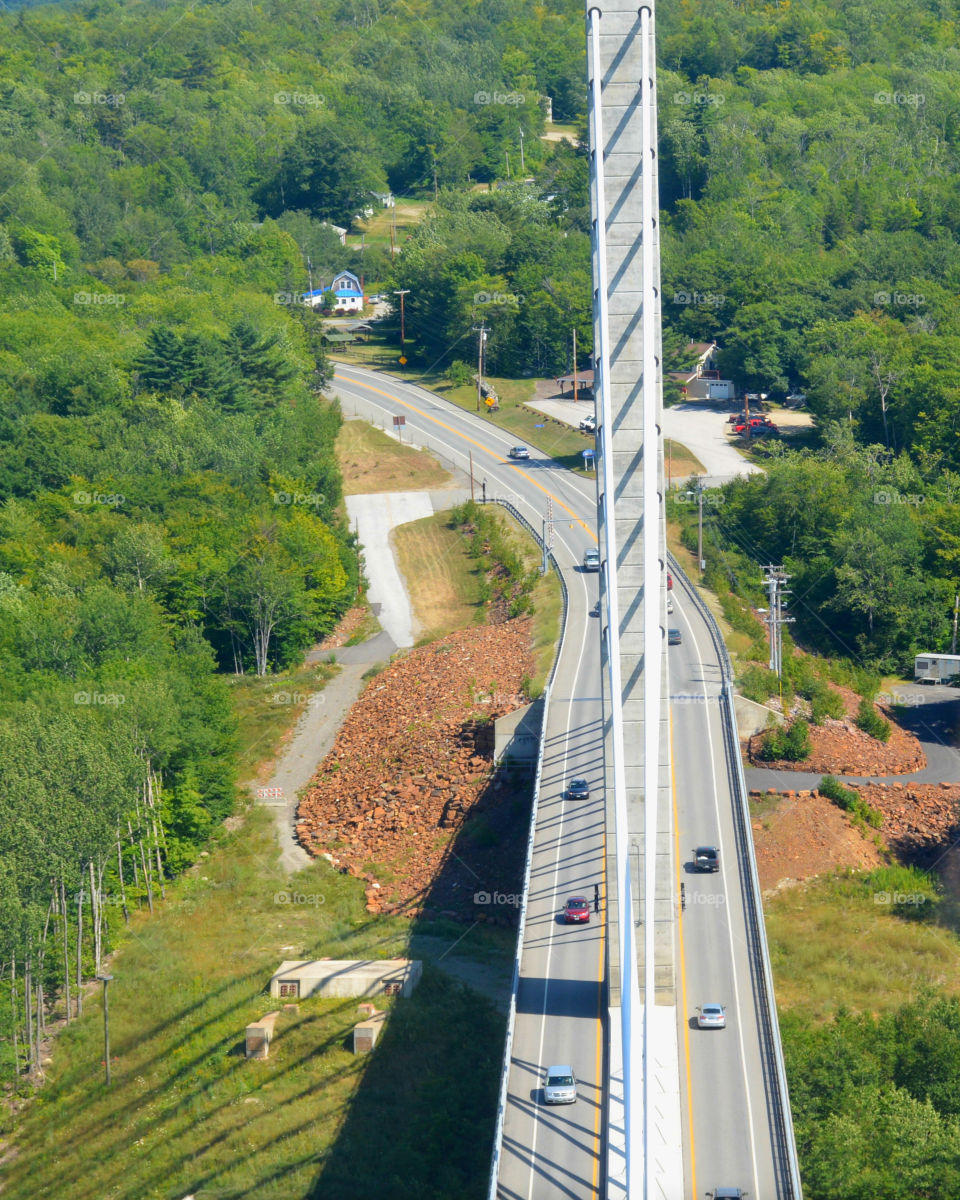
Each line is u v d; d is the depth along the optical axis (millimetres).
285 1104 85125
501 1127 68938
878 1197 69875
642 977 79938
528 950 86750
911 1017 81875
